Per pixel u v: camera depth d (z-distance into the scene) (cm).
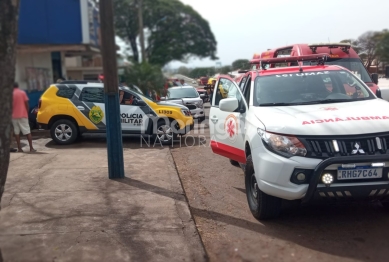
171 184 707
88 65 3244
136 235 488
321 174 450
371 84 996
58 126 1156
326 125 475
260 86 628
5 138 342
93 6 1659
